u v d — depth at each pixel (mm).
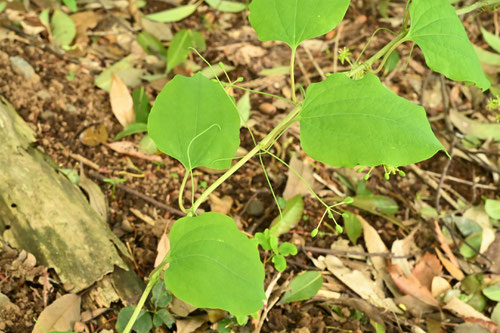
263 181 858
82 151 833
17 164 741
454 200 892
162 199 820
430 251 826
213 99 561
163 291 705
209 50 1049
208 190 558
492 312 778
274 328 726
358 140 515
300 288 753
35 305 678
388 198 851
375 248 809
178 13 1083
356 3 1185
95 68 945
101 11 1055
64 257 702
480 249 826
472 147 963
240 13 1132
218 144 561
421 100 1010
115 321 694
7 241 702
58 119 847
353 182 868
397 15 1178
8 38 913
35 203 721
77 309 685
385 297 783
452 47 564
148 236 775
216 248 518
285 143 896
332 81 529
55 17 981
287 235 813
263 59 1050
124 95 869
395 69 1065
